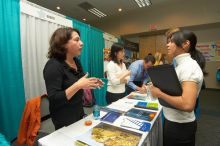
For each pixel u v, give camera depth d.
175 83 0.99
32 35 2.88
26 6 2.71
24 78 2.77
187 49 1.10
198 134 2.75
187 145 1.12
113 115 1.47
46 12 3.11
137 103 1.86
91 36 4.62
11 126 2.42
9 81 2.39
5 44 2.33
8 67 2.37
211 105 4.46
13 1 2.44
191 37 1.10
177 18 6.44
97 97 3.76
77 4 5.86
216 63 6.88
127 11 6.79
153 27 6.85
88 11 6.59
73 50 1.28
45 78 1.14
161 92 1.06
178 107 0.95
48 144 1.00
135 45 7.60
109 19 7.69
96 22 7.98
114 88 2.30
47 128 2.33
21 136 1.60
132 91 2.56
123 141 1.02
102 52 5.18
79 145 0.98
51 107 1.20
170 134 1.13
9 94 2.39
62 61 1.26
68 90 1.08
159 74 1.08
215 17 5.89
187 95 0.92
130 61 6.39
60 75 1.16
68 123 1.25
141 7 6.41
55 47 1.25
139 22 7.11
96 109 1.48
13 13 2.44
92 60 4.66
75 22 3.95
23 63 2.74
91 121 1.32
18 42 2.51
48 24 3.18
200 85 1.02
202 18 6.07
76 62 1.43
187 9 6.26
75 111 1.29
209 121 3.31
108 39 5.57
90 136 1.08
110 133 1.12
